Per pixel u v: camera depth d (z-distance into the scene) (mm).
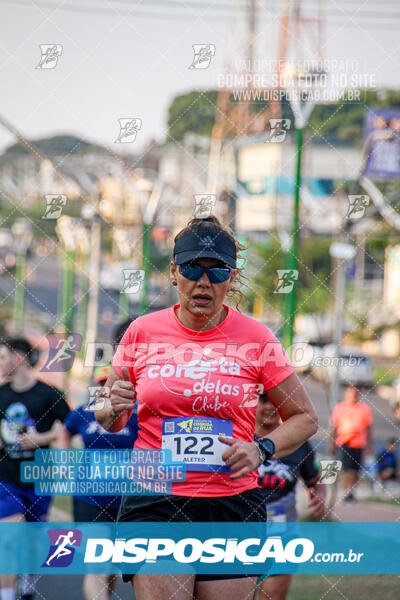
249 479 2715
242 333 2678
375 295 14727
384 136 9344
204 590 2701
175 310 2758
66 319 10547
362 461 7387
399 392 13617
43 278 20875
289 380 2689
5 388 4191
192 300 2615
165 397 2623
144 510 2682
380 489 7473
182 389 2617
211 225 2646
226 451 2561
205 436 2639
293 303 7109
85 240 13016
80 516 3754
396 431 12094
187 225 2688
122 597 3828
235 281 2904
